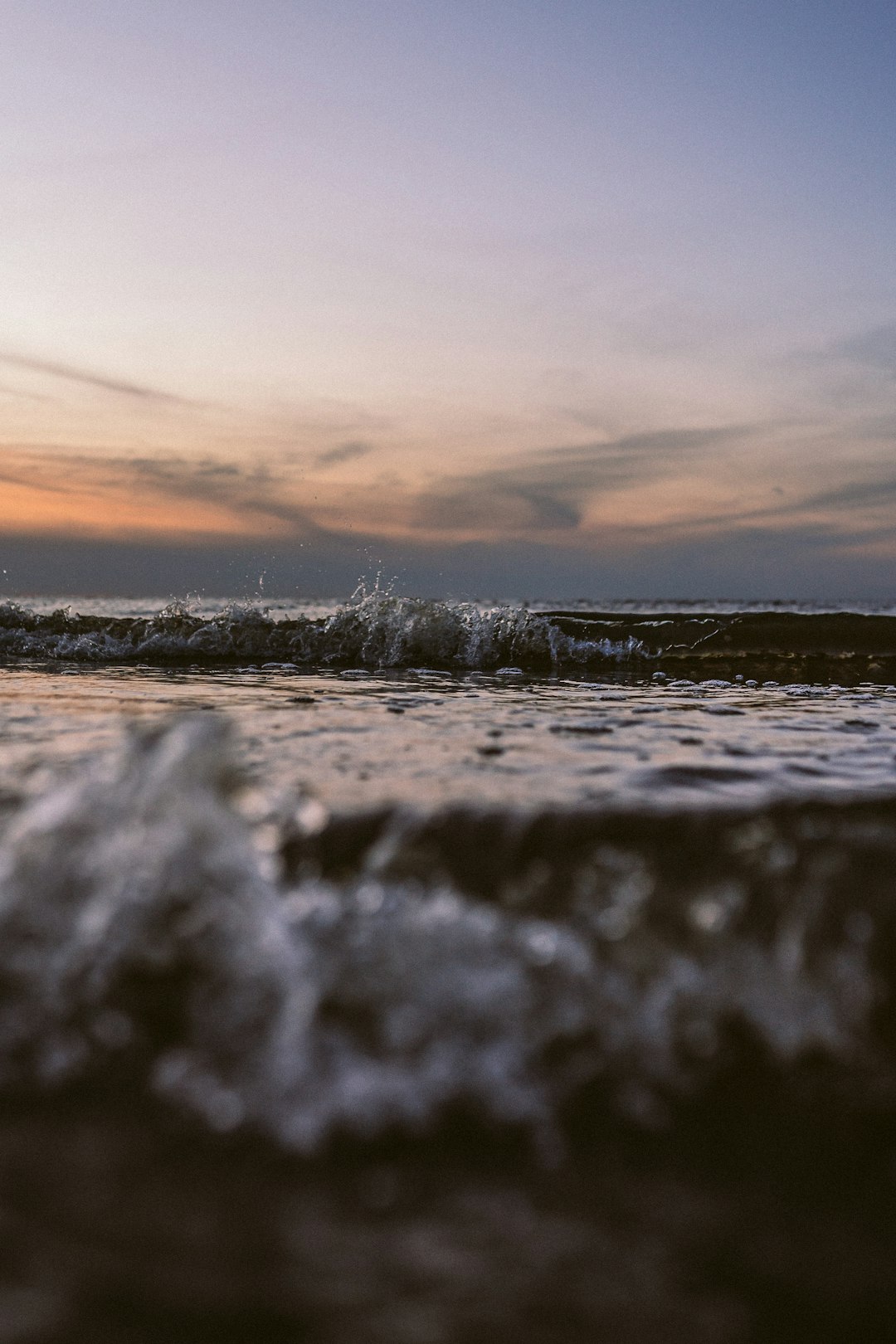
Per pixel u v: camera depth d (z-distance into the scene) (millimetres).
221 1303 822
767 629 6664
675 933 1324
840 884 1378
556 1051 1192
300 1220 936
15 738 2432
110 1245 889
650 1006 1252
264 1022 1182
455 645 5930
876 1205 997
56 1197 951
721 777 2057
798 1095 1167
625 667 5820
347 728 2801
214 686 4172
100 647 5953
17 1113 1080
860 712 3586
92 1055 1159
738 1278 885
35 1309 804
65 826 1313
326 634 6043
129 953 1239
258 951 1242
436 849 1451
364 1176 1008
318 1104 1098
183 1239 902
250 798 1506
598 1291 860
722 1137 1098
